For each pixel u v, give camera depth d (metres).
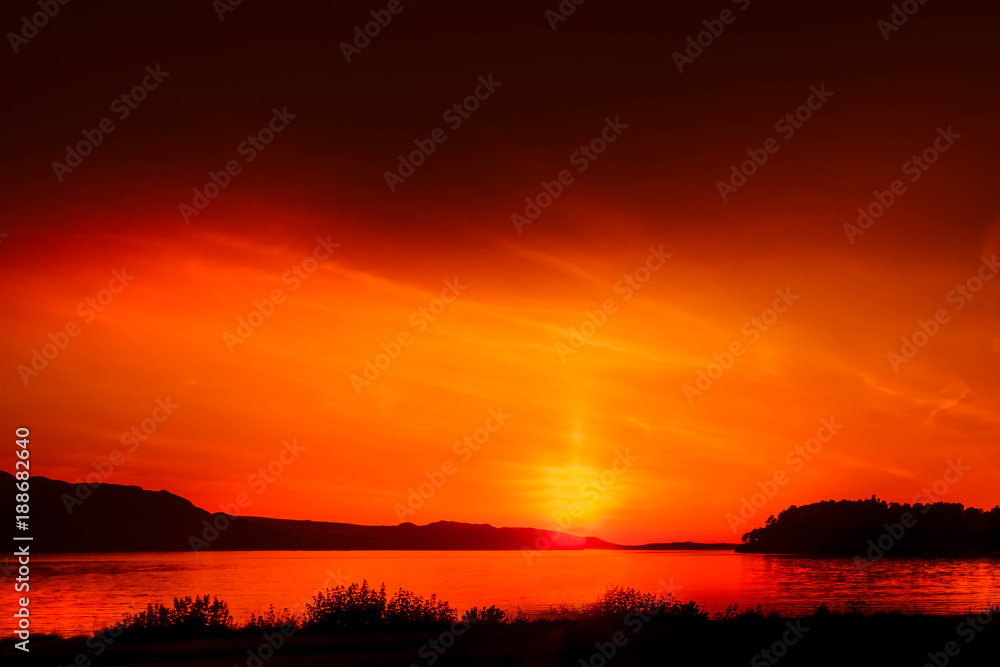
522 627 27.38
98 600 57.19
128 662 20.39
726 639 25.27
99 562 160.62
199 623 26.19
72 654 21.47
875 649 23.92
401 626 27.56
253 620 28.23
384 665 19.89
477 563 172.12
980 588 76.81
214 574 106.75
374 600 29.23
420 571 120.62
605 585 76.94
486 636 25.20
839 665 21.28
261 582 85.19
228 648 22.50
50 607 50.12
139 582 85.31
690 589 73.19
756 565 159.62
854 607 35.66
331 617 27.67
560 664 20.72
